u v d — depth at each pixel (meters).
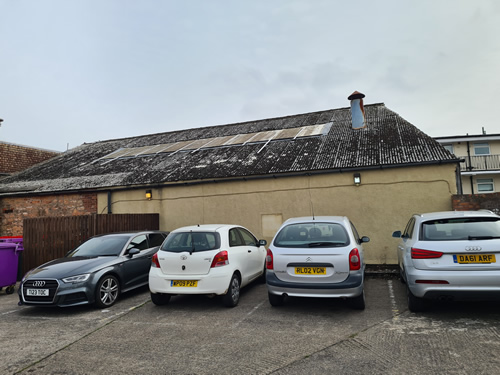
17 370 3.51
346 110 15.19
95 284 5.81
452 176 8.20
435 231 4.66
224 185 10.34
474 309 4.92
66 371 3.44
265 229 9.79
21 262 9.32
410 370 3.14
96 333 4.60
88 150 17.31
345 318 4.79
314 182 9.40
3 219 12.50
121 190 11.34
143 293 7.03
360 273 4.86
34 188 12.45
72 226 9.05
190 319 5.07
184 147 14.11
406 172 8.59
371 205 8.82
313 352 3.65
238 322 4.82
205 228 6.07
